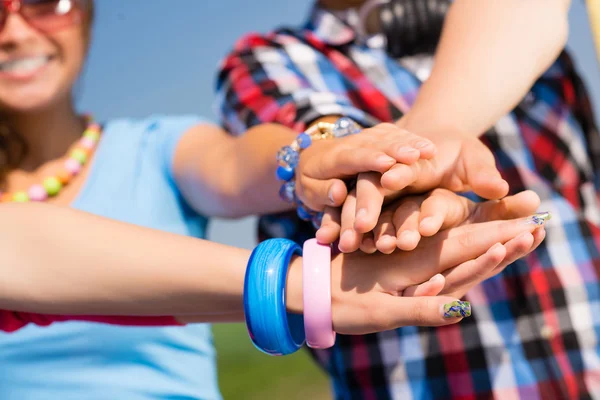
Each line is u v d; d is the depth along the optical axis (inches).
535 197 32.9
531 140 58.8
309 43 60.9
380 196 32.0
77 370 53.7
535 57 41.8
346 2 61.4
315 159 35.7
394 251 32.5
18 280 35.0
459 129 37.5
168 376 55.5
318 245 33.3
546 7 43.2
